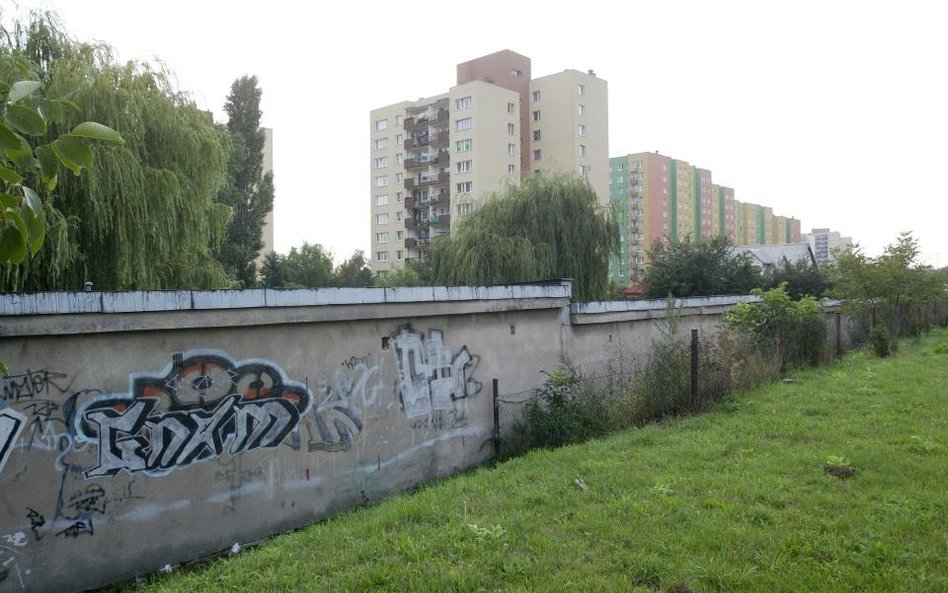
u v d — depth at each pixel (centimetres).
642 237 9381
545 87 6069
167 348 591
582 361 1141
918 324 2108
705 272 2931
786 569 447
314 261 4425
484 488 676
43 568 517
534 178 2230
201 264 1352
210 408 620
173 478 593
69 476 532
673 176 9700
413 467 819
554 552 494
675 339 1129
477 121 5678
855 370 1345
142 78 1191
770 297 1368
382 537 550
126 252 1071
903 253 1861
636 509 573
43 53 1145
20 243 199
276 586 469
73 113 1035
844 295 1920
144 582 559
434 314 847
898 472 643
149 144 1188
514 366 992
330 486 720
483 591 434
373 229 7112
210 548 615
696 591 426
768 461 705
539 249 2078
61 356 530
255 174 3275
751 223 11850
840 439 784
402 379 809
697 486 632
